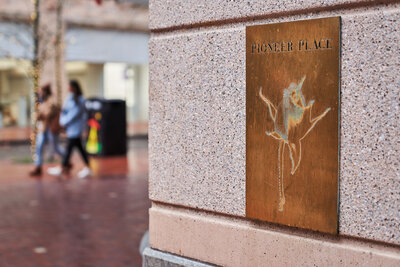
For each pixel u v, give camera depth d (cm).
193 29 288
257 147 262
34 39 1437
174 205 304
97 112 1511
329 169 238
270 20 257
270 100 255
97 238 627
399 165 219
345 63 231
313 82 240
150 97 308
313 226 244
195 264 289
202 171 287
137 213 759
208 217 288
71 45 2283
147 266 311
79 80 2384
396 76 218
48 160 1387
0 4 2005
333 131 235
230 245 276
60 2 1700
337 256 238
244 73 266
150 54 306
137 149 1764
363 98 227
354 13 229
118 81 2592
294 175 249
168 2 295
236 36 268
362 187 229
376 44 222
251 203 265
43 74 2186
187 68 290
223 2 272
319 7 238
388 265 223
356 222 232
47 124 1159
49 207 802
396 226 221
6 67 2266
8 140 1903
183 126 294
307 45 241
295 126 248
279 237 257
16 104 2355
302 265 249
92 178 1102
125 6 2452
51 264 534
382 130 222
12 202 841
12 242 612
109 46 2448
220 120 277
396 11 216
